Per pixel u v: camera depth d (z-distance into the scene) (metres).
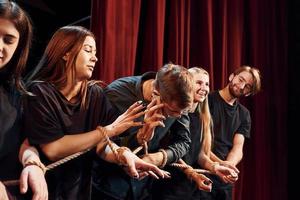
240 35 2.49
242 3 2.51
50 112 1.04
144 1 2.06
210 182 1.49
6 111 0.98
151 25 2.03
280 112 2.68
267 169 2.60
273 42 2.67
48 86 1.07
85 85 1.11
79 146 1.05
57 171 1.06
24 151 1.01
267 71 2.62
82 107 1.10
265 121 2.60
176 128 1.46
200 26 2.29
